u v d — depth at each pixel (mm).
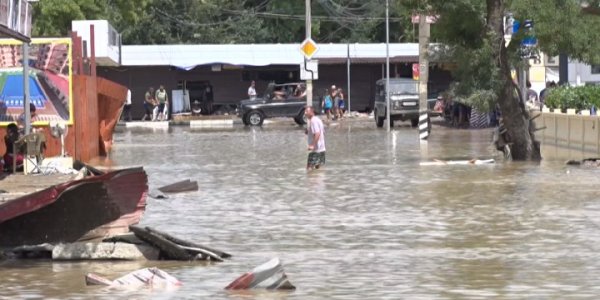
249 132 100438
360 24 164125
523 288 24328
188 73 136625
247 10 165000
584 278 25438
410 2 62156
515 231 33312
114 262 28828
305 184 49062
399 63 136875
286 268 27406
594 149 63188
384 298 23422
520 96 61531
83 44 70125
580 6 63000
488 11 60969
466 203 40781
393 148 73312
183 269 27594
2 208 28375
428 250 29922
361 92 140500
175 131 104688
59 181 48969
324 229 34375
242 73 137625
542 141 73938
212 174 55031
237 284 24750
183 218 37562
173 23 162500
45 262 28875
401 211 38719
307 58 79875
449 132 94438
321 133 56938
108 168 58906
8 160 53719
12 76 58969
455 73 62750
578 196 42469
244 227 35094
